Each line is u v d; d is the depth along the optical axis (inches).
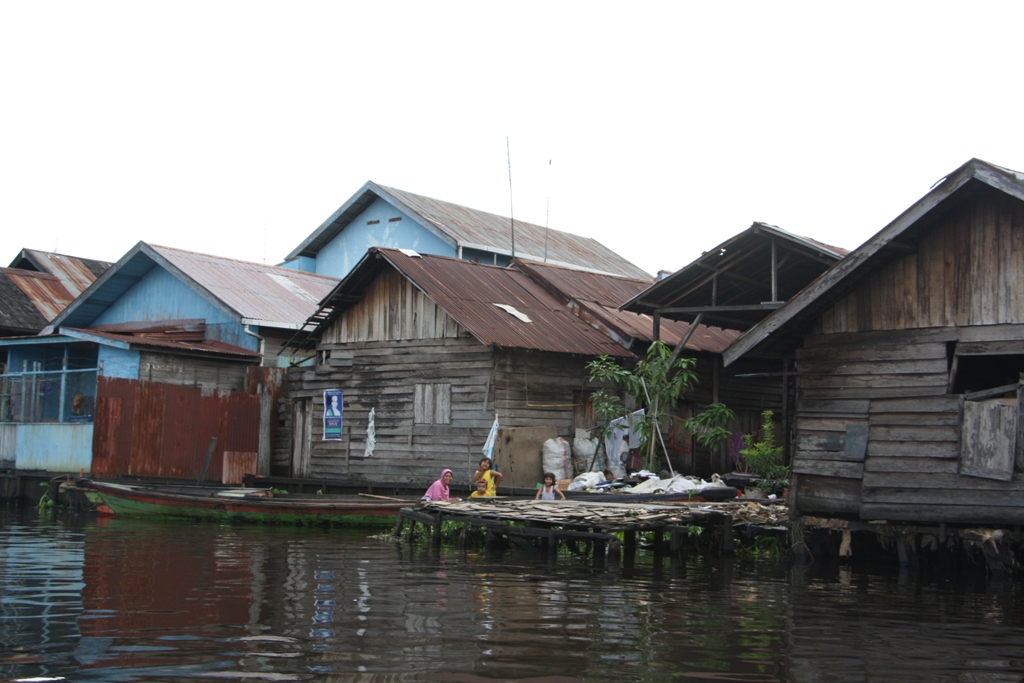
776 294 623.2
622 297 920.3
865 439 470.3
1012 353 434.6
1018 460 422.6
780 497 634.2
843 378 483.5
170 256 976.9
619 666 244.4
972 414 439.5
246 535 571.8
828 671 245.8
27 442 883.4
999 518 423.8
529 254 1259.2
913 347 463.5
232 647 257.1
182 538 546.6
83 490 726.5
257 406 869.8
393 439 795.4
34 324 1088.2
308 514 641.0
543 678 230.7
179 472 812.0
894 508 454.6
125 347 826.8
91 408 845.8
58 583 366.0
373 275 826.2
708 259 652.1
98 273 1290.6
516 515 496.4
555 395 772.6
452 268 832.9
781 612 327.9
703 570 441.4
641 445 733.3
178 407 816.3
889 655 264.4
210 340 956.6
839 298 489.4
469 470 740.0
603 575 414.6
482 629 285.7
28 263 1294.3
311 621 294.0
